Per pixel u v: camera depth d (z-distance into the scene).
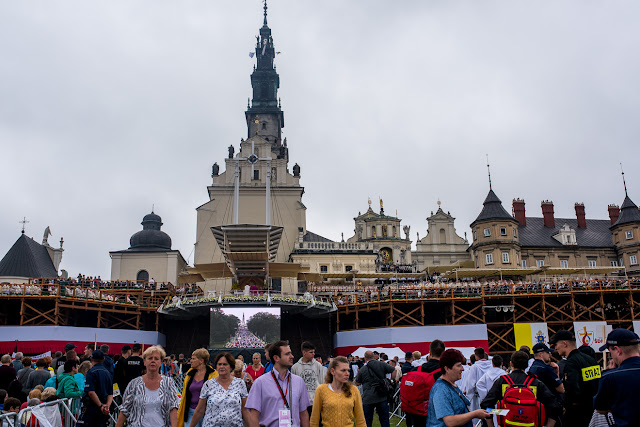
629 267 69.25
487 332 48.19
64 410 13.48
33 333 43.94
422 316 48.53
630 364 7.44
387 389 13.95
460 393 8.86
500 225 67.69
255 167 70.25
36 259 60.75
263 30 86.06
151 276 64.88
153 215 71.25
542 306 49.41
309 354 12.55
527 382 9.55
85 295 46.62
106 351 14.52
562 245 70.50
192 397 10.83
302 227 67.75
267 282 51.44
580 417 9.43
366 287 59.94
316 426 8.83
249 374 14.69
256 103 81.50
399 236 72.88
